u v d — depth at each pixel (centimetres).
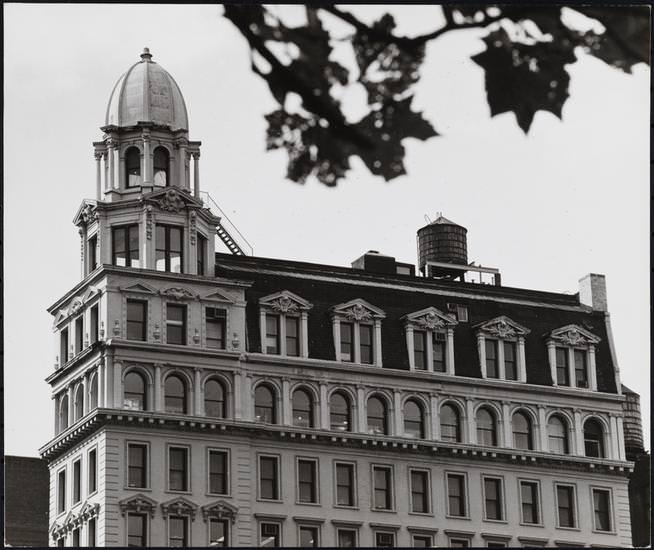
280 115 2281
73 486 13375
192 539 13275
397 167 2294
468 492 14612
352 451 14250
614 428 15188
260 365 14012
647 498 15100
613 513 14925
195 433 13525
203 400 13625
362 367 14488
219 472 13538
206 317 13838
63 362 13650
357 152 2270
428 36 2261
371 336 14662
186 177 13912
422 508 14388
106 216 13750
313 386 14250
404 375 14662
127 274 13500
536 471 14888
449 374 14875
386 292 14900
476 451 14700
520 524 14688
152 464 13275
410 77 2270
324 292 14600
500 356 15112
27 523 13150
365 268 14925
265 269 14438
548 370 15225
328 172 2277
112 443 13150
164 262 13762
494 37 2267
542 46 2267
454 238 14900
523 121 2283
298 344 14312
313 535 13862
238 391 13812
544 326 15262
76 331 13662
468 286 15150
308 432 14038
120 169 13825
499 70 2270
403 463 14438
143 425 13312
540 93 2273
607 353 15288
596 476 15000
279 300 14225
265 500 13712
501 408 14988
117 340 13325
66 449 13438
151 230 13650
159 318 13588
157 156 13875
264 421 13925
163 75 14050
